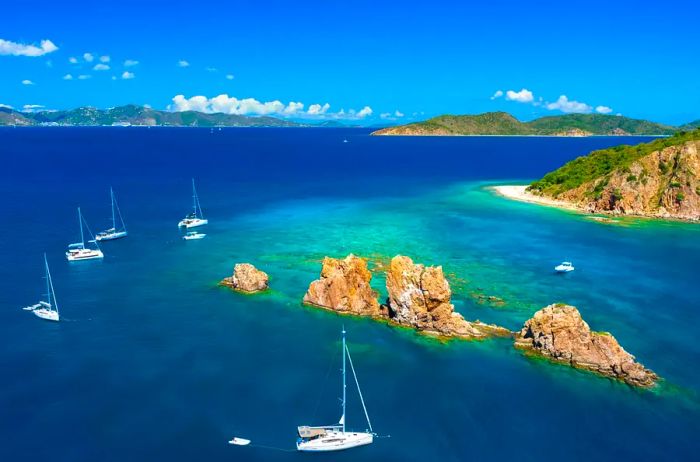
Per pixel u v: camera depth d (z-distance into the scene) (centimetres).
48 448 4569
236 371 5906
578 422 5062
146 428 4875
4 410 5075
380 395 5475
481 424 5022
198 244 11112
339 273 7662
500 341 6669
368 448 4694
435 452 4650
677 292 8294
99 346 6431
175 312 7506
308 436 4709
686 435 4888
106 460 4447
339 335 6856
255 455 4578
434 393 5522
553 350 6206
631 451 4669
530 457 4591
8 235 11575
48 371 5812
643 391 5572
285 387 5603
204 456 4544
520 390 5578
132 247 10869
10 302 7794
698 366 6078
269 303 7888
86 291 8300
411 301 7069
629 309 7619
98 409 5141
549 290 8375
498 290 8362
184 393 5444
